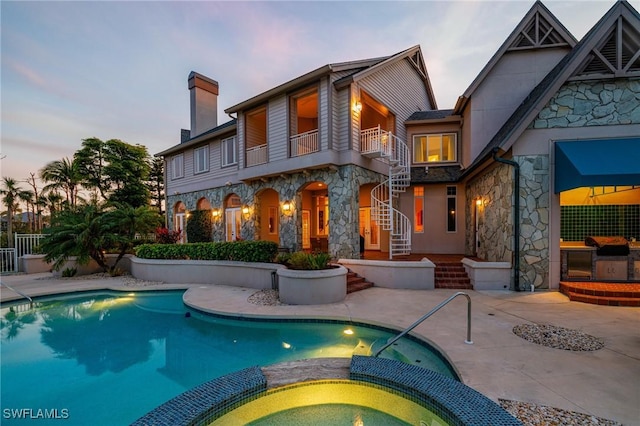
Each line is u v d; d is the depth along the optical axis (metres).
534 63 12.55
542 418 3.20
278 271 8.97
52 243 13.59
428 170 15.48
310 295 8.34
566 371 4.25
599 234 10.37
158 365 5.69
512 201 9.36
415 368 4.24
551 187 8.92
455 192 15.24
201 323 7.99
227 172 17.27
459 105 14.06
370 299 8.73
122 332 7.48
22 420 4.00
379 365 4.33
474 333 5.78
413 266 10.03
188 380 5.10
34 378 5.20
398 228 15.46
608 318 6.61
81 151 28.23
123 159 30.41
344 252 11.78
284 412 3.92
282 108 13.37
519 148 9.15
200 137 18.70
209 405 3.44
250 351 6.25
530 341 5.36
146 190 31.95
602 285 8.54
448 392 3.59
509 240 9.60
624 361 4.56
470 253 14.15
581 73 8.76
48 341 6.94
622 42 8.54
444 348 5.10
